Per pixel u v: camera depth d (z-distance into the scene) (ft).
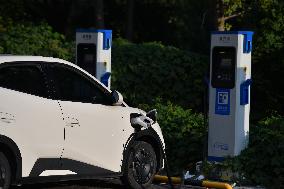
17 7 153.28
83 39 93.45
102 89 66.39
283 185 73.77
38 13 190.19
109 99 66.64
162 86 114.62
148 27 200.95
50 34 119.24
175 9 188.75
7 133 56.34
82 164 62.75
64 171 61.21
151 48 118.42
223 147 76.89
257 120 114.21
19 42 113.29
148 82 114.11
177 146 83.15
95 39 92.43
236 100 76.07
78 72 64.18
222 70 76.84
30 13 187.52
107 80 93.66
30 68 60.03
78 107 62.75
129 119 67.87
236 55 75.66
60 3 194.49
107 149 65.26
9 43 112.27
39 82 60.34
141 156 68.74
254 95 118.11
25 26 120.67
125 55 116.16
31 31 117.29
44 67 61.11
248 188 72.90
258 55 115.75
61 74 62.54
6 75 57.93
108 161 65.36
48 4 192.54
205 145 78.84
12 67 58.59
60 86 61.98
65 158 61.21
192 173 80.23
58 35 120.16
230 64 76.18
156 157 71.20
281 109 117.19
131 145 67.77
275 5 116.57
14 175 57.62
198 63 117.19
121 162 66.74
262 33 116.16
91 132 63.52
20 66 59.26
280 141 76.23
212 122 77.66
